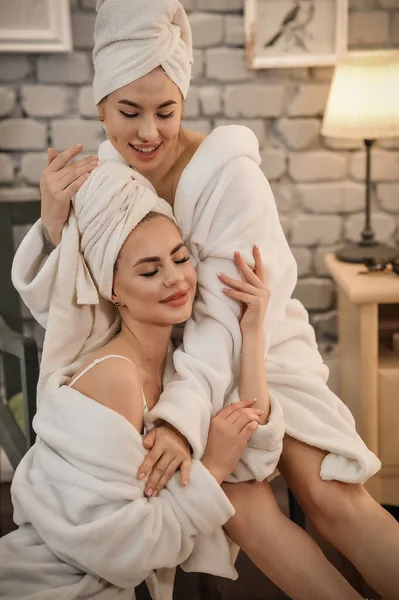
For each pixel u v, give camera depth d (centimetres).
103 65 139
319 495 139
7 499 221
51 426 133
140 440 131
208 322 146
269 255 150
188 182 145
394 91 204
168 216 143
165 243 138
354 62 205
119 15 136
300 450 144
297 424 145
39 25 221
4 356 227
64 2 219
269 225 150
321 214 240
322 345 247
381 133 205
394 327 208
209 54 228
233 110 232
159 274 138
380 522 137
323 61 226
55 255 143
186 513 130
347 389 217
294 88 231
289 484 147
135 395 134
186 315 140
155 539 126
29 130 231
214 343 143
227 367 142
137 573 128
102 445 127
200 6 224
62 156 143
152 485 129
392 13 228
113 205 138
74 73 228
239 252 145
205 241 147
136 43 136
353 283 195
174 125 142
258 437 138
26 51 223
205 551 138
